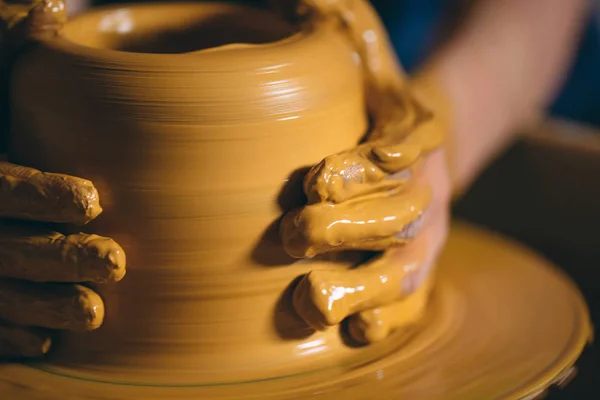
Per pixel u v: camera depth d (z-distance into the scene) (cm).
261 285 53
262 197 52
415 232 58
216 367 53
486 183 109
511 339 62
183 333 53
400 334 61
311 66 55
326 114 55
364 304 55
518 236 107
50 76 54
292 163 53
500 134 100
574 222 100
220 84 51
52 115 53
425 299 66
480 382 55
